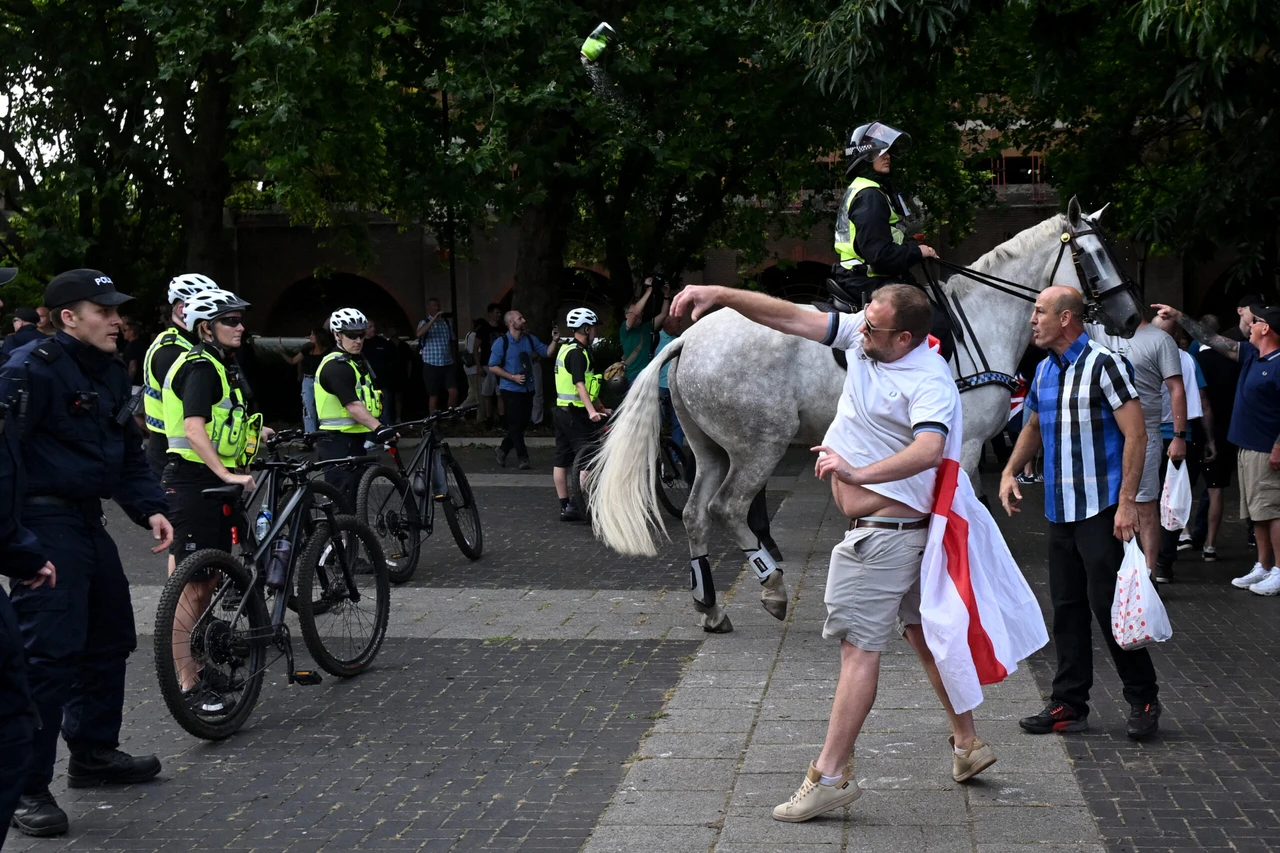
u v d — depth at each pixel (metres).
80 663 5.14
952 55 11.52
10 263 24.23
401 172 19.77
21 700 3.61
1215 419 10.05
